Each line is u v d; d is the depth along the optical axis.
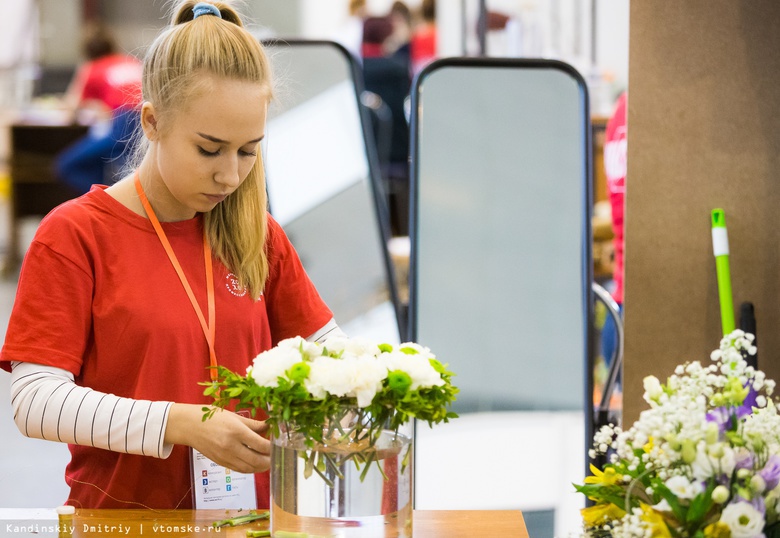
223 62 1.70
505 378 3.08
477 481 3.02
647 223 2.50
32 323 1.75
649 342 2.52
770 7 2.46
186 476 1.86
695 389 1.46
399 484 1.46
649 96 2.48
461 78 3.11
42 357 1.73
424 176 3.09
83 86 8.54
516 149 3.12
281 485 1.45
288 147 3.71
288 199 3.72
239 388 1.47
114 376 1.82
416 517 1.77
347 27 7.16
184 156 1.73
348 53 3.74
